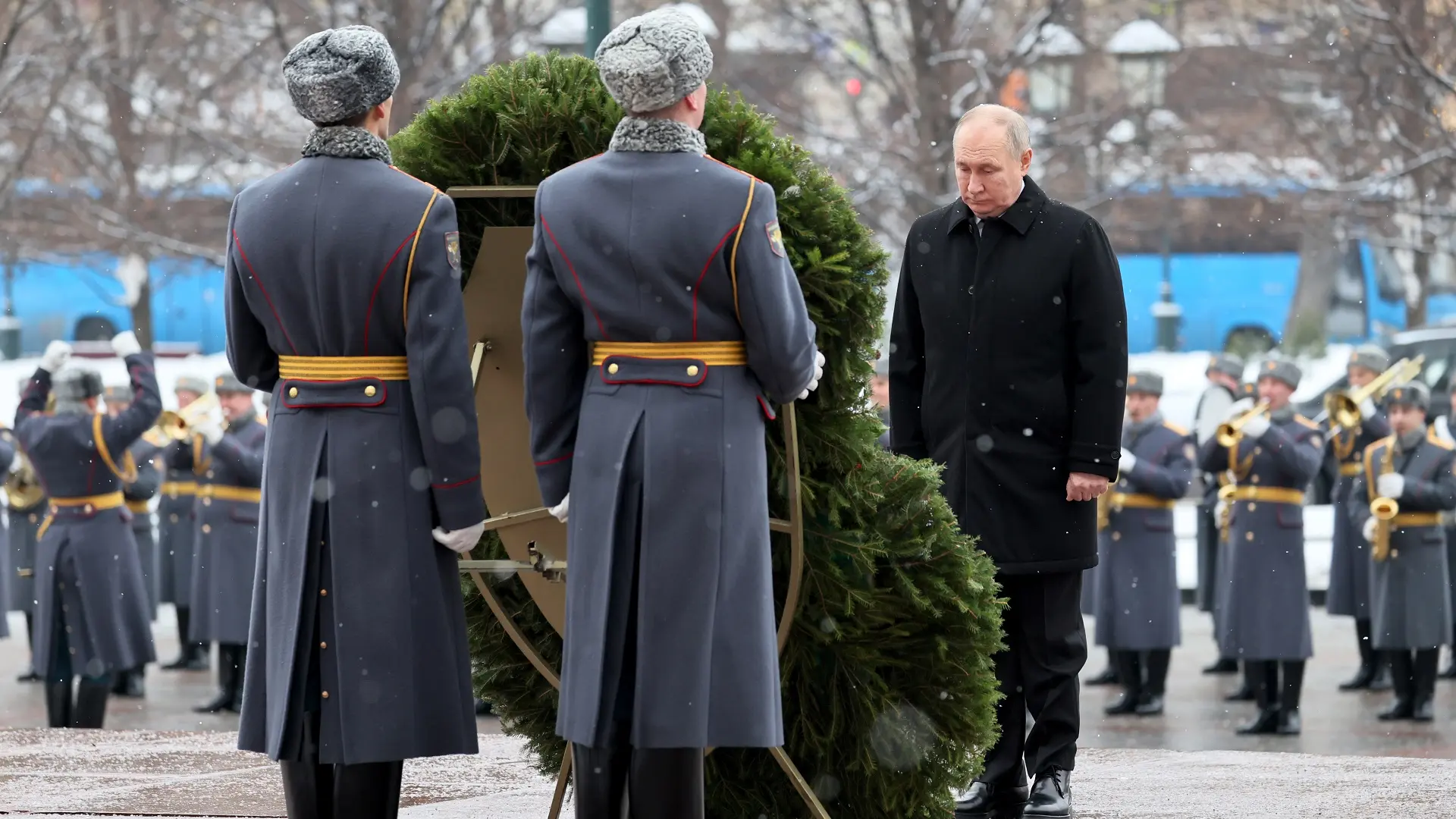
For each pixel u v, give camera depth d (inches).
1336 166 1221.7
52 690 592.7
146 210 1178.6
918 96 1112.2
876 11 1213.1
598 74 247.4
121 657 593.6
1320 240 1375.5
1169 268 1510.8
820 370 227.1
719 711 217.8
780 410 237.6
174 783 318.7
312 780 232.4
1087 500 290.2
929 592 246.8
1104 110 1215.6
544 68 258.4
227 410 660.1
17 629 901.8
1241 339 1453.0
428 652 228.2
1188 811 288.5
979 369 290.7
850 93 1208.8
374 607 225.5
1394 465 618.5
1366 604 674.2
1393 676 614.2
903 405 307.1
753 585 220.5
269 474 232.8
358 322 225.9
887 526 247.4
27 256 1259.2
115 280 1362.0
